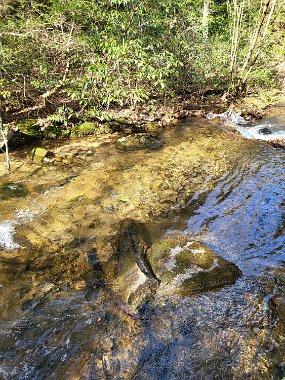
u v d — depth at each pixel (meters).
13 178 5.62
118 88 7.65
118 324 3.06
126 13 7.52
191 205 4.87
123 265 3.68
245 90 10.98
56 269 3.72
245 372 2.60
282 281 3.45
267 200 4.92
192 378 2.59
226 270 3.51
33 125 7.25
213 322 3.03
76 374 2.67
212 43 11.23
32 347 2.88
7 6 8.27
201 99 10.24
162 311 3.15
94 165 6.10
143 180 5.56
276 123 8.41
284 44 12.76
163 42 9.21
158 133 7.73
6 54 6.80
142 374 2.64
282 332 2.89
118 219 4.55
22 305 3.28
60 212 4.73
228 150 6.75
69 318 3.13
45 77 7.52
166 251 3.71
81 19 7.66
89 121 7.90
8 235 4.25
